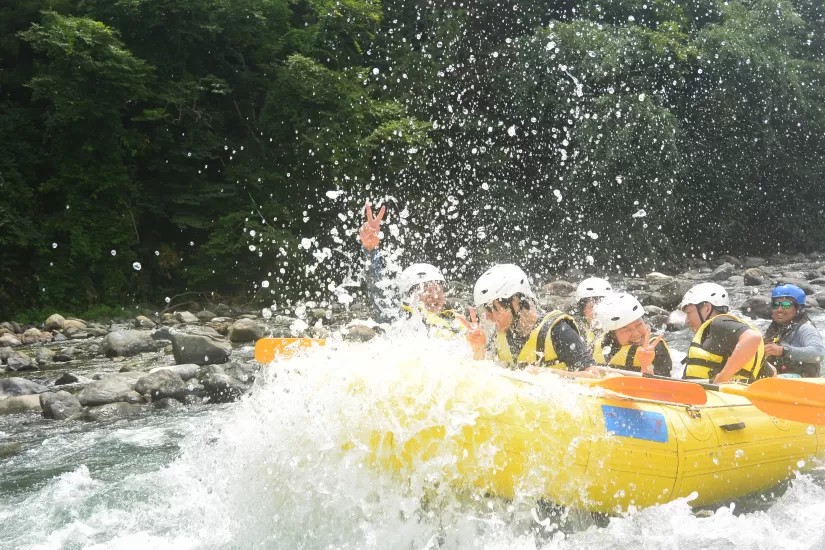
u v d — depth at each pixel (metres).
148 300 16.38
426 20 21.05
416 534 3.44
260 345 4.34
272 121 17.38
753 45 21.70
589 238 19.42
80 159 15.62
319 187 17.53
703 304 4.68
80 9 16.00
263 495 3.68
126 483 4.74
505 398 3.44
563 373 3.73
